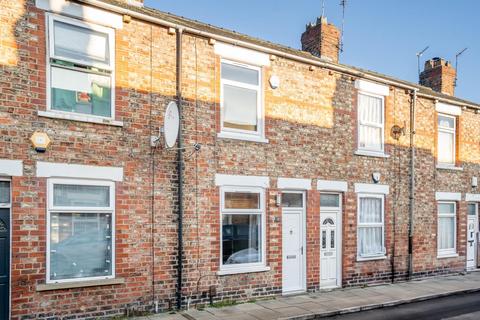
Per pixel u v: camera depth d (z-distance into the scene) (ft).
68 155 26.78
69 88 27.55
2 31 25.08
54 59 26.86
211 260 32.22
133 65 29.68
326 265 39.24
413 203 45.62
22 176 25.29
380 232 43.37
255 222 35.32
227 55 33.81
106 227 28.43
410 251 44.98
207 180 32.37
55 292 25.89
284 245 36.76
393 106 44.86
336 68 39.91
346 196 40.37
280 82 36.73
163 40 31.07
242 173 34.09
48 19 26.63
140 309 28.94
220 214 32.96
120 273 28.30
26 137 25.50
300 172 37.37
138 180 29.32
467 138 52.31
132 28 29.81
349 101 41.27
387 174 43.68
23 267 25.05
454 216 50.78
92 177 27.53
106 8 28.40
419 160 46.78
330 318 30.50
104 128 28.19
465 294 40.14
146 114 29.96
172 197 30.68
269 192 35.47
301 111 37.83
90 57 28.32
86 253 27.63
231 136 33.68
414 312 32.65
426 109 47.98
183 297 30.78
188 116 31.81
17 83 25.39
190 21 37.01
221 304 32.17
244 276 33.83
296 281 37.27
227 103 34.45
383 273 42.73
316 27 44.50
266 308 31.63
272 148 35.83
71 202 27.22
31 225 25.44
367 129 43.19
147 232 29.53
